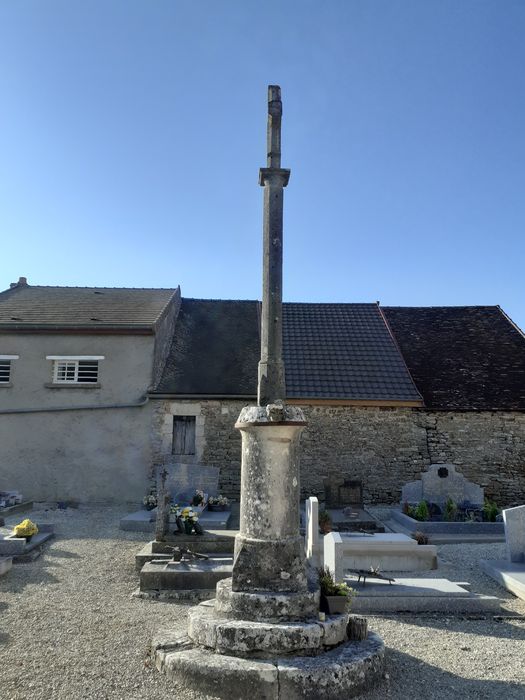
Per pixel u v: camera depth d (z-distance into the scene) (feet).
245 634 13.15
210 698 12.26
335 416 47.80
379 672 13.71
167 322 54.29
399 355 54.24
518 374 52.11
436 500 41.50
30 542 29.25
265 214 16.44
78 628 17.61
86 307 54.65
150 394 47.26
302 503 45.29
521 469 47.19
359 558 27.14
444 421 47.96
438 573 26.55
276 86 17.21
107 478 46.60
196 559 24.34
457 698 13.12
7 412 47.37
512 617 20.13
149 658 14.44
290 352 53.72
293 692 12.16
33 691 12.70
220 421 47.47
